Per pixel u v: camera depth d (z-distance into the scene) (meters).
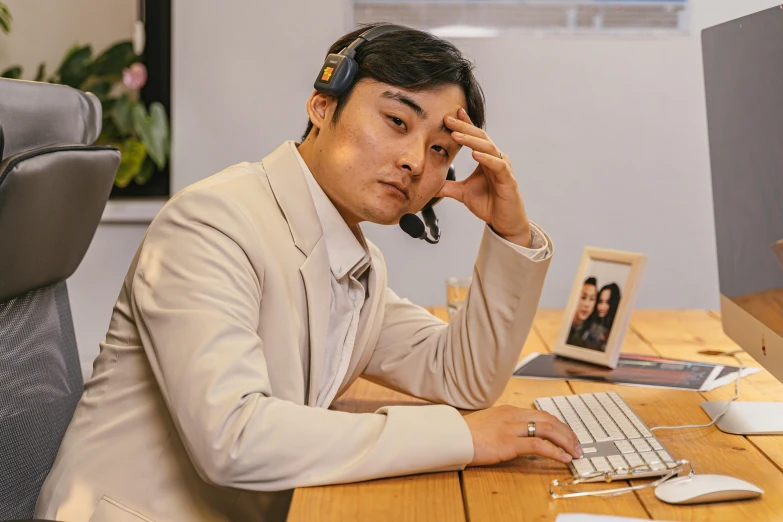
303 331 1.14
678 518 0.87
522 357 1.66
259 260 1.08
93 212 1.30
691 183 3.08
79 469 1.09
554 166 3.09
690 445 1.12
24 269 1.12
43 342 1.23
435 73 1.10
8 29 3.07
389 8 3.07
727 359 1.63
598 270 1.65
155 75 3.17
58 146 1.14
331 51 1.19
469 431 1.01
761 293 1.24
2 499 1.10
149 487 1.07
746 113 1.26
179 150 3.12
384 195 1.13
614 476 0.97
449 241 3.13
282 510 1.10
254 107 3.11
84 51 3.07
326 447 0.95
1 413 1.11
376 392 1.45
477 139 1.15
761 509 0.89
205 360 0.95
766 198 1.20
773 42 1.15
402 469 0.96
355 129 1.12
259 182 1.17
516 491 0.94
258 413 0.93
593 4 3.04
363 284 1.31
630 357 1.65
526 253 1.28
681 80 3.04
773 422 1.20
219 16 3.07
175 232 1.06
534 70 3.05
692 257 3.12
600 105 3.06
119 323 1.16
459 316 1.36
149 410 1.10
